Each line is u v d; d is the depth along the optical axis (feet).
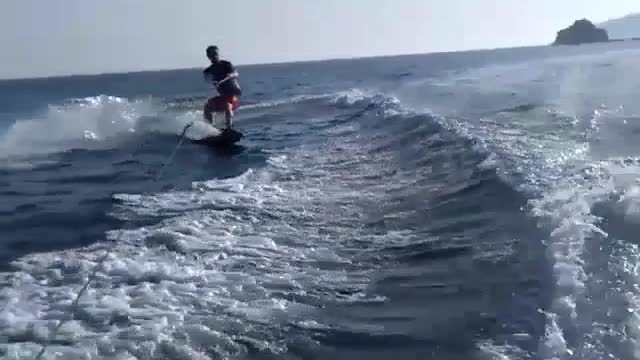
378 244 17.25
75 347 11.44
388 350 11.20
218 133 40.91
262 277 15.15
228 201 23.27
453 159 25.45
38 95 147.23
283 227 19.49
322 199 22.80
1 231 20.56
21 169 33.91
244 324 12.46
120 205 23.49
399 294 13.67
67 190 27.58
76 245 18.43
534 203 17.22
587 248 13.55
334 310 13.10
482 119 35.94
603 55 145.18
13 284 14.93
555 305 11.43
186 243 17.95
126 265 16.15
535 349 10.25
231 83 42.16
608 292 11.50
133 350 11.31
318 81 127.03
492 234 16.33
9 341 11.75
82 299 13.79
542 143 26.30
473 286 13.42
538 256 14.07
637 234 13.84
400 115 38.58
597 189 17.51
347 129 40.65
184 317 12.79
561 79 70.44
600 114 35.42
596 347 9.77
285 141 38.32
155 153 37.42
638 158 21.75
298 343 11.63
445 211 19.20
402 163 27.50
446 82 78.28
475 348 10.69
